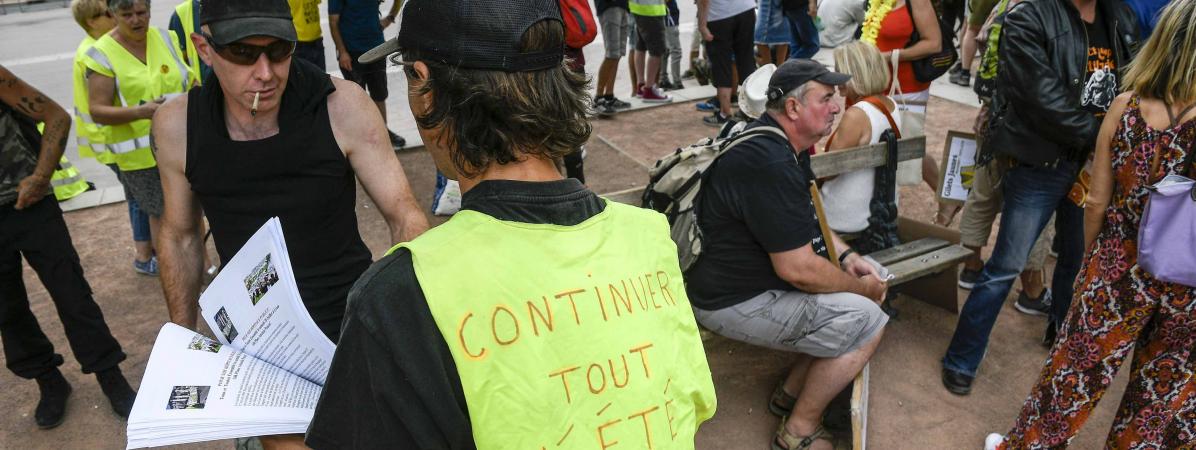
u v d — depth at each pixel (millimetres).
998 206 3600
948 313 3660
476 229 909
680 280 1115
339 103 1850
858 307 2602
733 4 6062
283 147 1774
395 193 1904
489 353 864
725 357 3350
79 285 2820
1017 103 2730
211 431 1179
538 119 933
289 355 1314
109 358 2932
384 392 851
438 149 997
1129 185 2102
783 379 3135
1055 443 2422
